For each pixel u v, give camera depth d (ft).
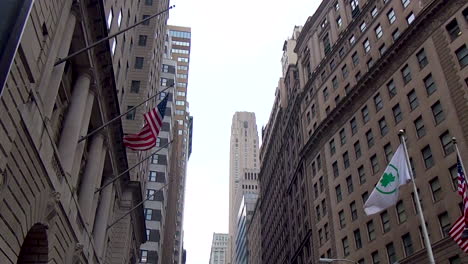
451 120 135.33
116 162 119.24
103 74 92.22
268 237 371.97
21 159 51.80
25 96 51.55
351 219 179.11
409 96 158.20
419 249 136.26
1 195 46.96
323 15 254.06
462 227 84.89
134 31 161.79
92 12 79.46
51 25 61.93
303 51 276.41
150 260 241.55
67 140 76.89
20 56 49.62
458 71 137.59
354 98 193.67
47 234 63.57
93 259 100.07
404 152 77.10
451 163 131.34
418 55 158.40
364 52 197.36
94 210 99.04
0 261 48.14
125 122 155.84
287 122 311.68
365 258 163.73
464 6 142.31
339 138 202.08
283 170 320.91
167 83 319.06
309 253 227.61
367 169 174.40
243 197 589.73
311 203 224.33
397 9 178.70
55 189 65.31
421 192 140.46
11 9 20.83
